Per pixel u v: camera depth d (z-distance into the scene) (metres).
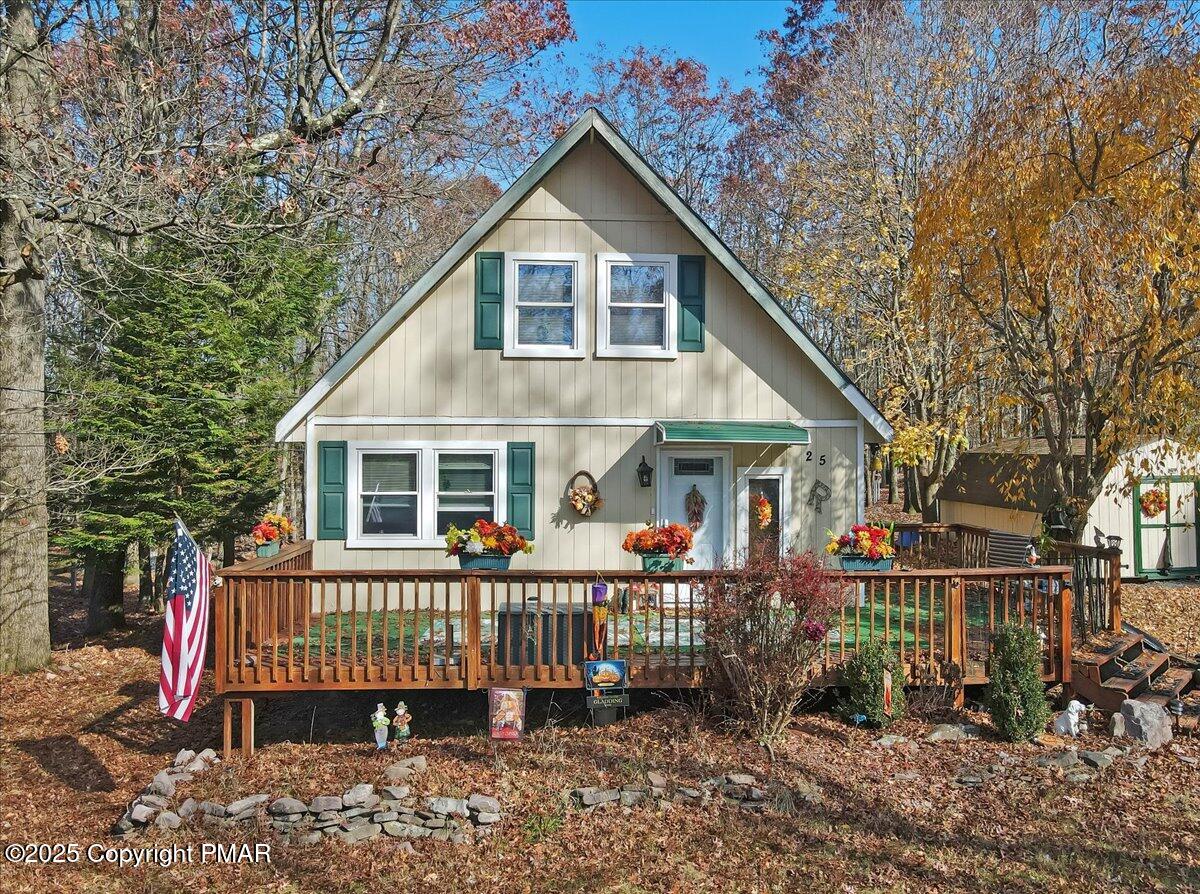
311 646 10.25
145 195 11.63
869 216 19.47
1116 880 6.38
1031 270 11.88
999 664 9.21
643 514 12.71
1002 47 18.97
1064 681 9.81
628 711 10.02
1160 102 10.98
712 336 12.85
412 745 9.30
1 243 13.30
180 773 8.60
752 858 6.82
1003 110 12.31
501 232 12.64
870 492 32.09
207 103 14.79
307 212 16.55
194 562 8.16
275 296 17.97
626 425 12.73
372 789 7.91
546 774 8.30
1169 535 18.39
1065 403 12.62
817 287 19.97
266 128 16.97
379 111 15.24
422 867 6.90
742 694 8.88
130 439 14.84
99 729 11.07
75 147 12.91
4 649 13.56
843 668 9.47
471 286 12.59
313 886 6.70
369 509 12.46
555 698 10.54
